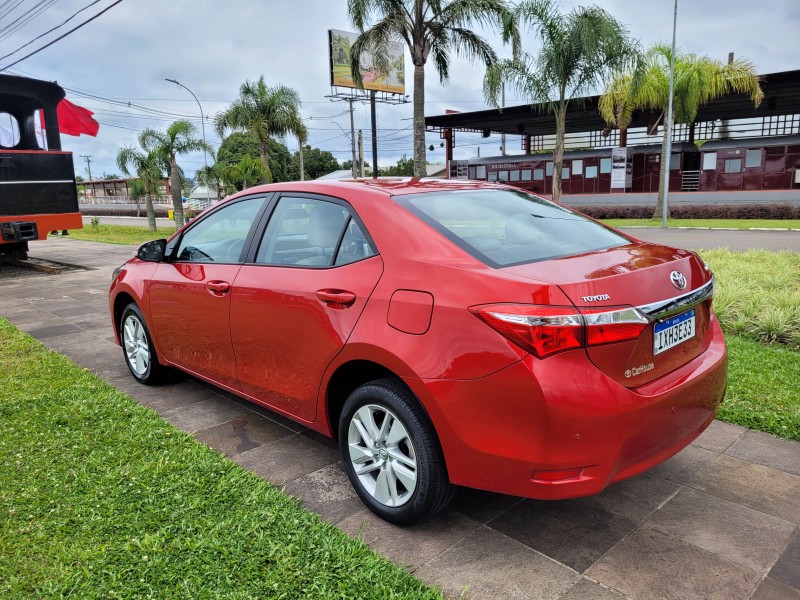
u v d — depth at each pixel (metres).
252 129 29.55
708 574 2.41
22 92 11.05
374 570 2.39
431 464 2.55
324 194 3.22
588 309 2.22
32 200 11.36
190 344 4.00
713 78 24.03
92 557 2.51
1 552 2.55
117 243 19.39
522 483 2.32
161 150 27.30
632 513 2.86
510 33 17.86
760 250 11.71
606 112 25.84
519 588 2.35
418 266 2.61
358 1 16.92
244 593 2.28
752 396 4.14
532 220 3.15
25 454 3.45
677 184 29.50
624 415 2.27
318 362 2.96
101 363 5.50
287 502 2.91
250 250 3.54
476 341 2.32
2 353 5.66
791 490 3.04
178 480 3.12
